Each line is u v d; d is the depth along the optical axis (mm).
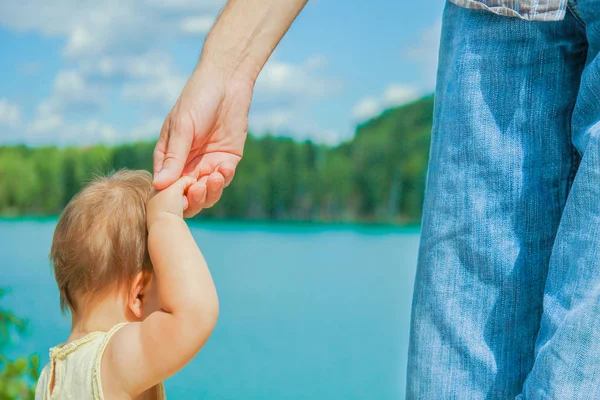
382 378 7746
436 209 1231
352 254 17547
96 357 1275
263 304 11984
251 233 20688
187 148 1322
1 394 2676
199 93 1342
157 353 1220
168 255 1240
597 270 934
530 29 1165
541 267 1166
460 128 1210
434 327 1209
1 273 13438
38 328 8281
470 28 1225
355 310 11516
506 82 1186
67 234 1382
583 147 1029
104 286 1356
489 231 1176
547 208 1167
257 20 1400
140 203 1406
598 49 1087
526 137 1176
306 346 9117
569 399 909
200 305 1211
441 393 1188
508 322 1164
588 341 901
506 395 1152
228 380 7613
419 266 1264
